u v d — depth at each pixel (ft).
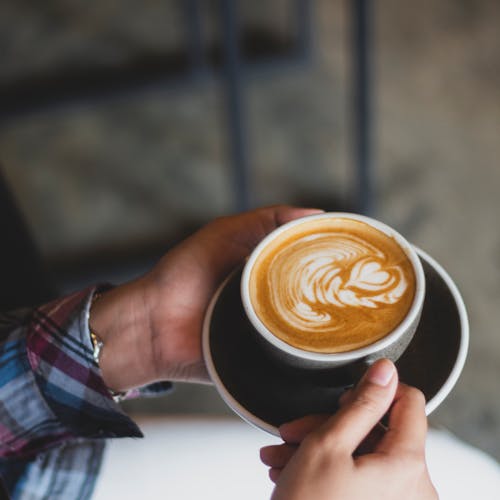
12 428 2.68
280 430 2.30
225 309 2.49
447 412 4.25
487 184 5.28
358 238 2.45
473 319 4.58
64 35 6.91
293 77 6.28
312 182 5.48
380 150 5.60
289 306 2.36
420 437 2.23
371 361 2.28
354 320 2.31
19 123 6.26
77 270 5.12
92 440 2.78
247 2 6.99
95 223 5.44
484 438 4.11
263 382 2.38
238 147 4.61
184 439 2.85
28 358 2.64
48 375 2.65
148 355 2.73
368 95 4.45
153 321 2.70
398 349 2.30
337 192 5.38
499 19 6.50
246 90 6.23
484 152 5.50
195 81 6.33
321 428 2.21
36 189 5.72
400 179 5.39
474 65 6.15
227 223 2.75
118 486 2.79
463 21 6.55
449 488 2.71
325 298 2.36
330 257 2.42
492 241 4.94
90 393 2.66
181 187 5.60
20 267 3.01
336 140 5.74
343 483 2.15
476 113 5.78
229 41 4.18
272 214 2.73
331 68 6.30
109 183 5.70
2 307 2.99
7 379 2.64
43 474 2.73
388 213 5.19
